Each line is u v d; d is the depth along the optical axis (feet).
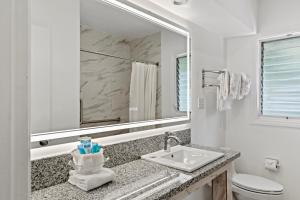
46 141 3.57
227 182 5.64
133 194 3.13
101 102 4.54
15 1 1.25
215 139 8.22
